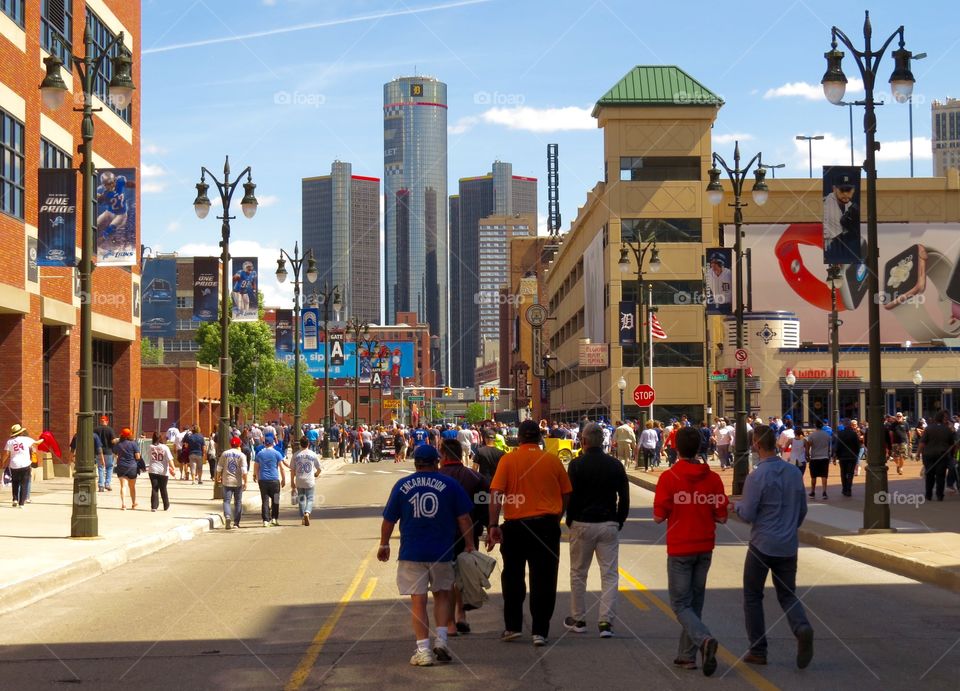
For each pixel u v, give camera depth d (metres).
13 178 33.91
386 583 14.92
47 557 16.73
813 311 86.62
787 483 9.43
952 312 87.19
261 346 104.38
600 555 10.85
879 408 19.83
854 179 20.88
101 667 9.70
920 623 11.59
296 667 9.55
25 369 34.75
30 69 35.41
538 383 134.50
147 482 39.88
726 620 11.66
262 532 23.17
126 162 46.72
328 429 70.44
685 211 80.19
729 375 72.75
